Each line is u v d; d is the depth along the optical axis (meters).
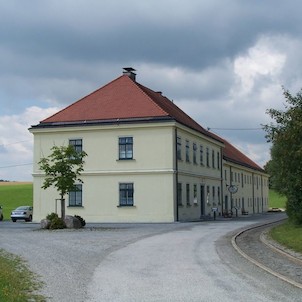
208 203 54.69
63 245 21.72
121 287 11.83
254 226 33.84
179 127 44.34
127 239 24.48
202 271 14.25
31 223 44.78
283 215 66.56
